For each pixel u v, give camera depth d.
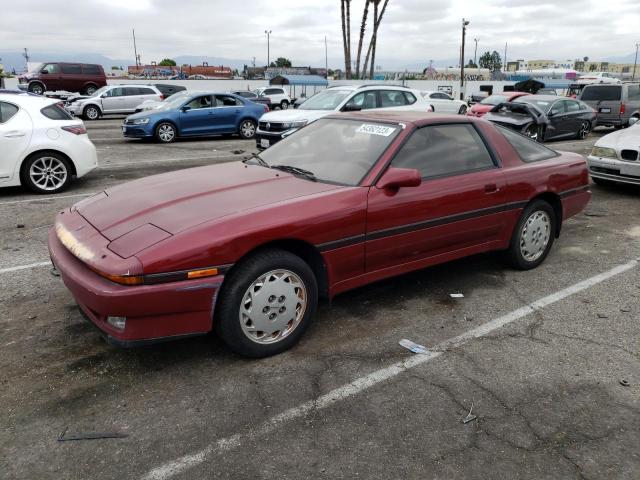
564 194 5.11
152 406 2.94
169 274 2.93
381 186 3.76
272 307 3.35
